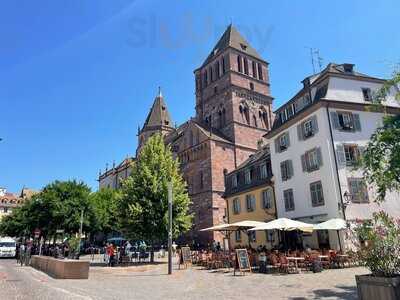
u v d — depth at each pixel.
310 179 30.41
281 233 33.72
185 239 55.50
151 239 31.81
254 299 12.00
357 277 9.19
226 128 61.22
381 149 14.95
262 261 21.39
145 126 88.69
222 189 54.66
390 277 8.53
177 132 76.06
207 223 52.62
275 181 35.00
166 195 31.69
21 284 16.72
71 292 13.67
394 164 14.12
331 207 27.81
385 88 15.86
